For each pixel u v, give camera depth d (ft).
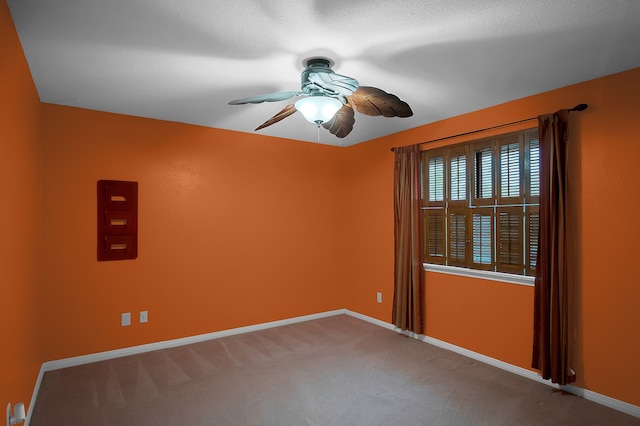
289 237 14.49
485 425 7.42
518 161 9.87
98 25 5.97
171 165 11.89
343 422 7.54
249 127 12.73
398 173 13.01
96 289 10.60
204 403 8.26
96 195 10.61
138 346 11.24
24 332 7.25
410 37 6.42
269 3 5.38
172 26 6.02
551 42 6.64
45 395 8.55
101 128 10.72
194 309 12.26
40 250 9.57
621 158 8.01
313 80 6.85
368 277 14.69
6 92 5.54
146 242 11.41
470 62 7.47
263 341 12.37
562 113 8.68
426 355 11.10
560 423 7.47
